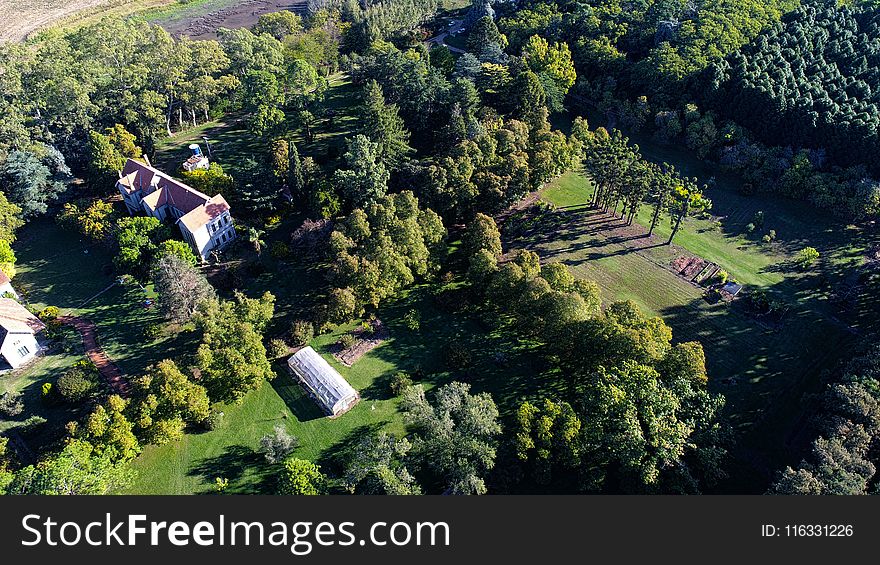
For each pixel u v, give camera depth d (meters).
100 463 70.44
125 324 103.25
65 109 137.75
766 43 147.75
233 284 109.62
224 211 115.69
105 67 156.75
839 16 155.62
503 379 92.69
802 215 126.12
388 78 147.38
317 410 88.00
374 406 88.69
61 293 109.44
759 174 132.62
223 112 164.00
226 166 140.88
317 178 126.19
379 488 73.50
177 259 97.75
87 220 116.62
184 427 84.38
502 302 101.00
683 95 149.62
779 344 98.44
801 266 113.75
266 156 136.25
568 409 77.75
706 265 114.50
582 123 138.00
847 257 115.19
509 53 179.88
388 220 107.62
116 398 76.94
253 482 78.19
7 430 85.06
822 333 100.31
